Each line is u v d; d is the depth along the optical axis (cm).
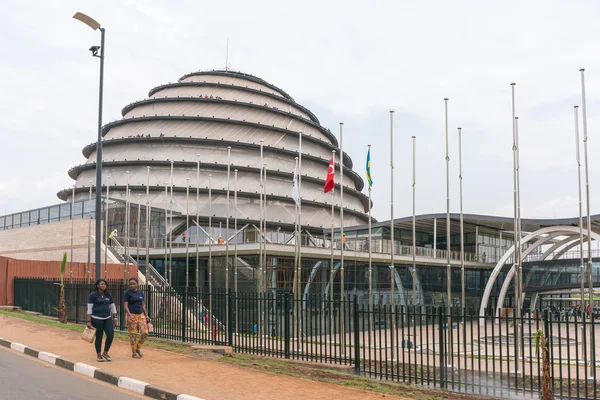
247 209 7044
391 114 3881
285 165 7600
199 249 5284
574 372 2575
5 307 4003
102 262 5062
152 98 8175
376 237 7375
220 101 7819
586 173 2997
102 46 2945
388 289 6147
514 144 3334
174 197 6975
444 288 7169
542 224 6550
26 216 6481
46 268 4425
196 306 2788
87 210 5716
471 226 7694
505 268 7838
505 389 1911
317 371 1727
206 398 1247
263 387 1389
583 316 1639
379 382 1622
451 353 2089
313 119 9056
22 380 1466
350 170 8575
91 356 1833
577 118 3188
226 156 7319
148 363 1730
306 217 7444
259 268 4888
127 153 7450
